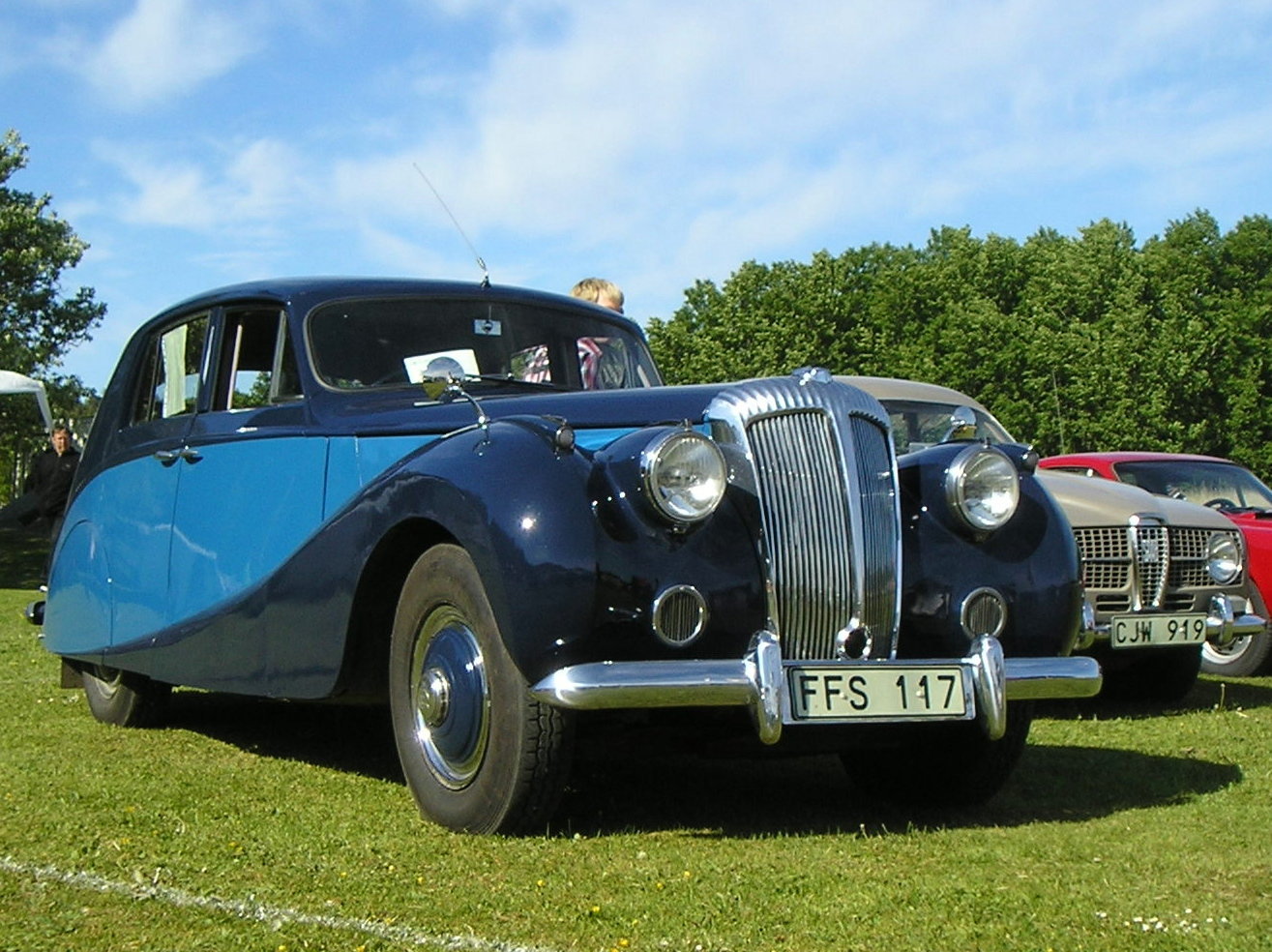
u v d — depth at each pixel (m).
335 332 4.87
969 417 4.36
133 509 5.55
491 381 4.94
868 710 3.66
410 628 3.93
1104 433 43.00
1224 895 3.20
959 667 3.82
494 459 3.67
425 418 4.22
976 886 3.25
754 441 3.79
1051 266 50.34
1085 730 6.04
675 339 52.75
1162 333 43.50
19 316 27.25
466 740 3.71
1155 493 9.02
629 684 3.38
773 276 52.66
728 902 3.09
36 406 27.11
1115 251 48.78
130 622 5.49
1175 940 2.83
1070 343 44.09
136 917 2.96
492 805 3.64
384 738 5.52
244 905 3.04
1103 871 3.42
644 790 4.54
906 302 50.62
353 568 4.09
